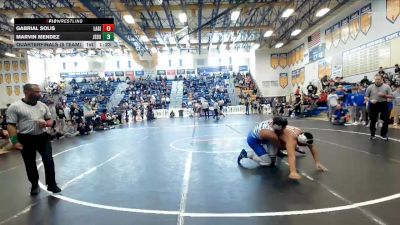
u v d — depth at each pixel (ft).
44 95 100.53
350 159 20.75
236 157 23.34
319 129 40.11
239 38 99.96
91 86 121.80
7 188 17.58
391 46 52.31
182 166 21.03
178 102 108.88
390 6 52.21
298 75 99.35
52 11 57.11
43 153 15.97
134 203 13.83
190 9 57.98
